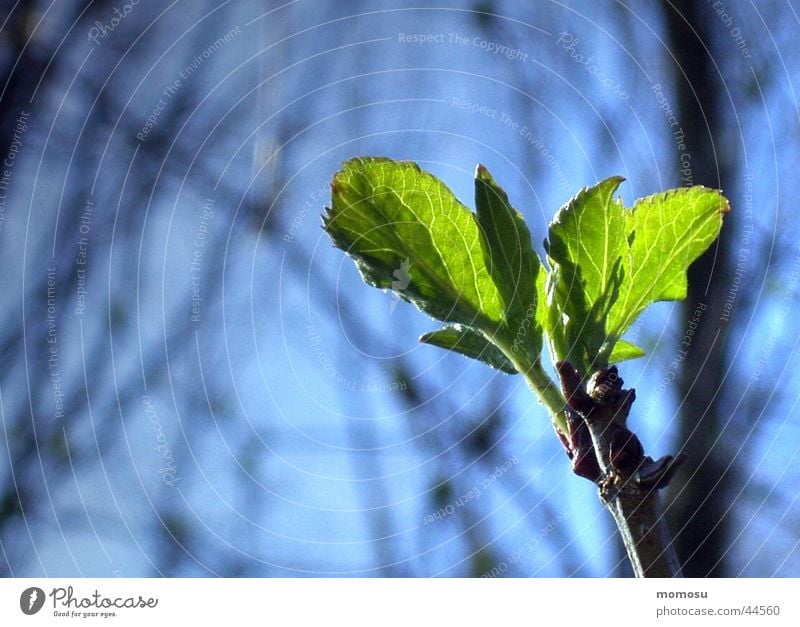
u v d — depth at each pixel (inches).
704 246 15.7
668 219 15.7
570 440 15.6
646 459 15.4
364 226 15.6
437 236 15.7
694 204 15.7
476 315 15.6
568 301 15.6
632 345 15.9
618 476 15.4
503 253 15.6
